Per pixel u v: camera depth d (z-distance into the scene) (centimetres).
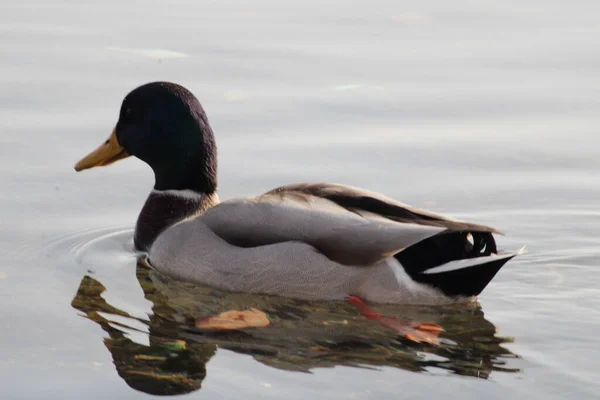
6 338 985
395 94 1789
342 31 2128
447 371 923
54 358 942
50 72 1852
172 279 1172
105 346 973
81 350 962
